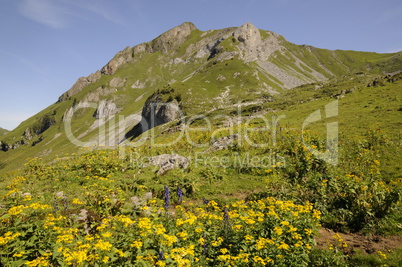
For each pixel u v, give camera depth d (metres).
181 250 6.27
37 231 7.22
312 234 8.70
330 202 12.12
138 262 5.92
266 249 7.09
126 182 16.02
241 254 6.62
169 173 18.28
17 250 6.32
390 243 9.34
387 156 19.08
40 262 5.77
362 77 132.25
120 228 7.74
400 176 15.36
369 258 8.17
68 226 8.52
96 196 11.52
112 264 6.09
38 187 16.45
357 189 11.59
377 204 10.91
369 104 44.09
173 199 14.70
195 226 8.21
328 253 8.33
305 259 7.39
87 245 6.09
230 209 11.97
